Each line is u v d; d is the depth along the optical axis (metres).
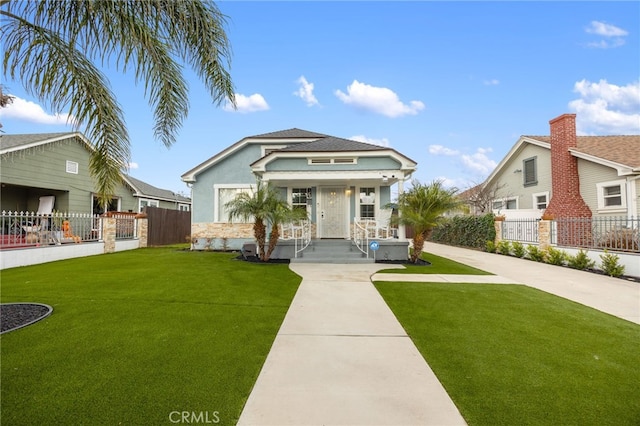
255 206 10.86
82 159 16.23
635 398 2.81
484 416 2.55
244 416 2.52
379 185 14.17
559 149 14.45
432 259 12.18
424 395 2.85
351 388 2.96
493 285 7.48
